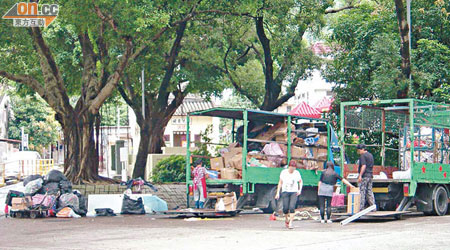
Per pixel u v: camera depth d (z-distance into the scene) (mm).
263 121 20875
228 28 30484
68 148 24938
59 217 19016
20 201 19219
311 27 29625
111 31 23453
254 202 19484
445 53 24266
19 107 72625
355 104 18578
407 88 22844
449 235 12180
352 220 15602
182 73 33875
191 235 12961
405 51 22750
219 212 17984
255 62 38281
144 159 29094
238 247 10797
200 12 24719
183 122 58562
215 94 36156
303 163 20188
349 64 26453
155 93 35906
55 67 24875
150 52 27797
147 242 11805
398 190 18000
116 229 14711
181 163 31906
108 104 41969
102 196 20281
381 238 11812
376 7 26922
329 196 15680
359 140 21562
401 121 20938
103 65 25312
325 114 27625
